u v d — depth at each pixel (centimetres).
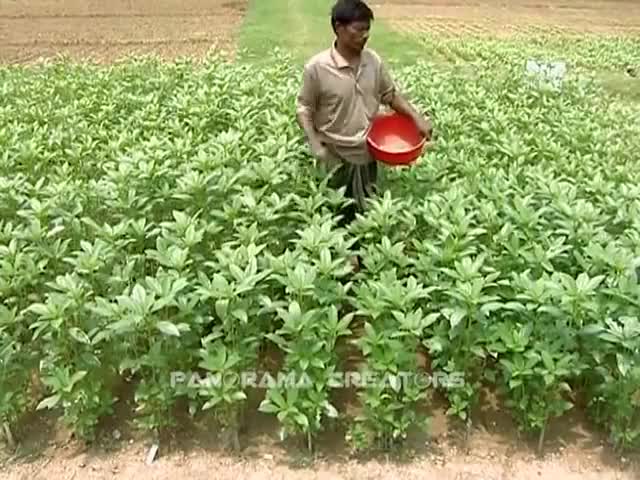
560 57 1415
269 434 427
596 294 405
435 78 951
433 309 434
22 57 1720
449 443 419
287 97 792
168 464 407
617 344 386
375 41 1834
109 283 439
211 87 868
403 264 455
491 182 561
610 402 402
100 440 423
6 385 412
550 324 404
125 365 401
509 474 397
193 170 586
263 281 434
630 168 630
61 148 689
